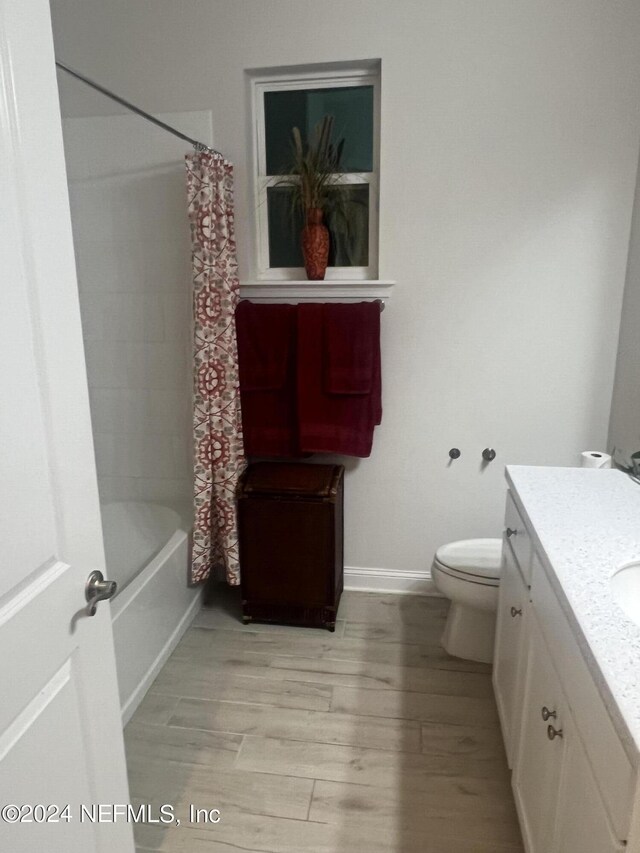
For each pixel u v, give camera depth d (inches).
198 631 91.4
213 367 85.7
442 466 96.5
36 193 33.2
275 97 90.7
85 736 40.5
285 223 94.7
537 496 61.3
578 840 36.4
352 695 76.7
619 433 84.0
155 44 85.7
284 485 87.7
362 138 90.5
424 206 86.4
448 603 99.7
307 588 90.0
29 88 32.4
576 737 38.1
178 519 96.3
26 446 32.8
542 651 49.3
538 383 90.9
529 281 87.1
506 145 82.9
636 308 79.7
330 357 87.3
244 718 72.7
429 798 61.4
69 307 37.0
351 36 82.2
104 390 98.6
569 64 79.3
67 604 37.4
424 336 91.4
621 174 81.6
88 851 40.8
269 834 57.5
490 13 79.1
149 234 91.4
